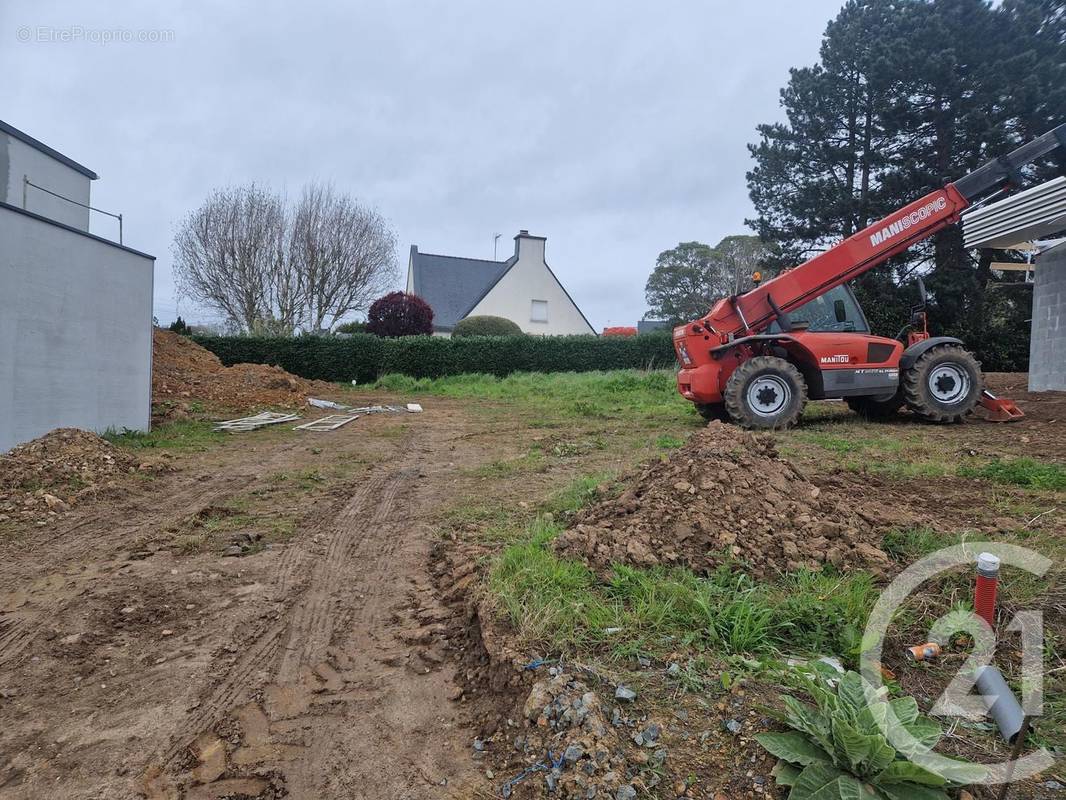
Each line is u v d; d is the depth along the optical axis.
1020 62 19.16
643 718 2.35
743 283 40.09
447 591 3.79
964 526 4.11
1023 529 4.00
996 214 10.40
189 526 5.14
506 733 2.45
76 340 8.29
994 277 20.50
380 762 2.39
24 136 11.70
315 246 23.83
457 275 34.53
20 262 7.32
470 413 12.94
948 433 8.29
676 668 2.61
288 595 3.85
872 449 7.08
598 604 3.10
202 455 8.20
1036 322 11.83
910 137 22.00
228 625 3.47
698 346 9.34
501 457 7.97
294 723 2.63
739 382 8.72
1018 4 19.86
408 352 20.58
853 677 2.44
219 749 2.48
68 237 8.09
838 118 22.98
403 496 6.11
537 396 15.84
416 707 2.72
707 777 2.08
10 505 5.36
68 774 2.35
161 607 3.68
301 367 19.83
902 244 9.11
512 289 32.28
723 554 3.51
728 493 3.94
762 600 3.08
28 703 2.78
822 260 9.09
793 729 2.23
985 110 19.81
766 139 24.64
